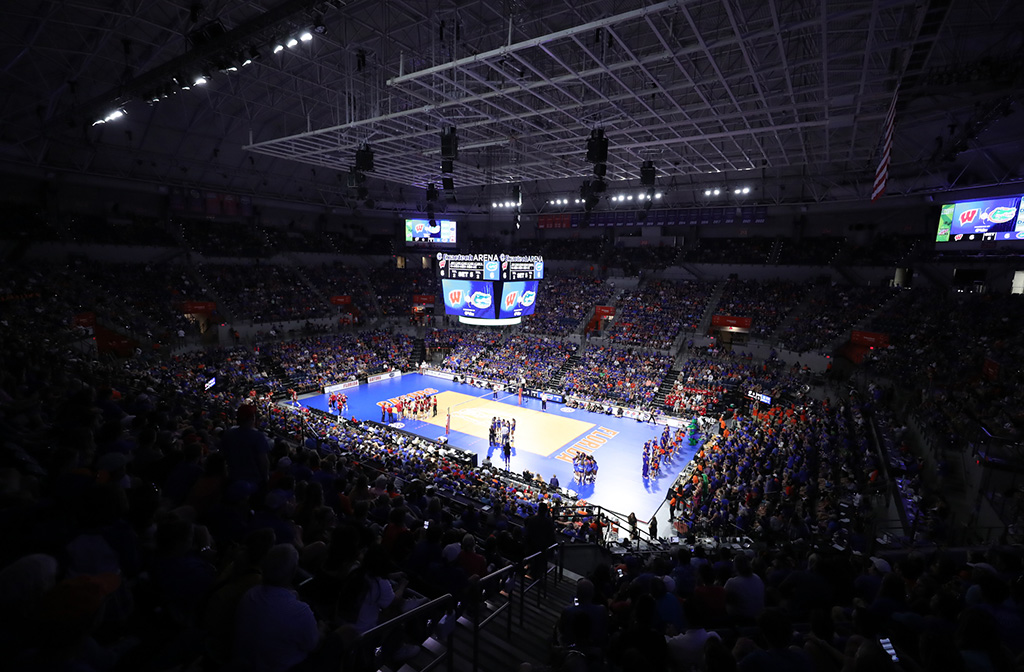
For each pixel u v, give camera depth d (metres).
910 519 13.91
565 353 45.69
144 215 43.72
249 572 3.71
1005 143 27.78
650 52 22.92
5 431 6.83
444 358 49.16
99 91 28.67
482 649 6.12
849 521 14.84
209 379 31.69
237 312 45.25
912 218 42.19
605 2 20.28
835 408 28.12
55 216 37.75
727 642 5.10
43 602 2.61
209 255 47.16
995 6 18.23
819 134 29.92
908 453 18.66
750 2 19.00
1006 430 15.35
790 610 5.96
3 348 13.97
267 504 5.77
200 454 6.65
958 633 3.91
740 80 24.25
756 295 45.19
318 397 39.34
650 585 6.03
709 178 45.62
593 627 5.25
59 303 31.98
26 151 32.47
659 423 34.81
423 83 23.30
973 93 20.08
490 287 36.75
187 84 20.09
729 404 34.69
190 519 5.19
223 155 41.41
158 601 3.90
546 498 20.42
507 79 21.56
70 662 2.59
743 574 6.22
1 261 33.66
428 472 19.31
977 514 13.74
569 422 35.16
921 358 28.81
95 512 3.98
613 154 35.53
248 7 22.62
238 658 3.24
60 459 5.26
